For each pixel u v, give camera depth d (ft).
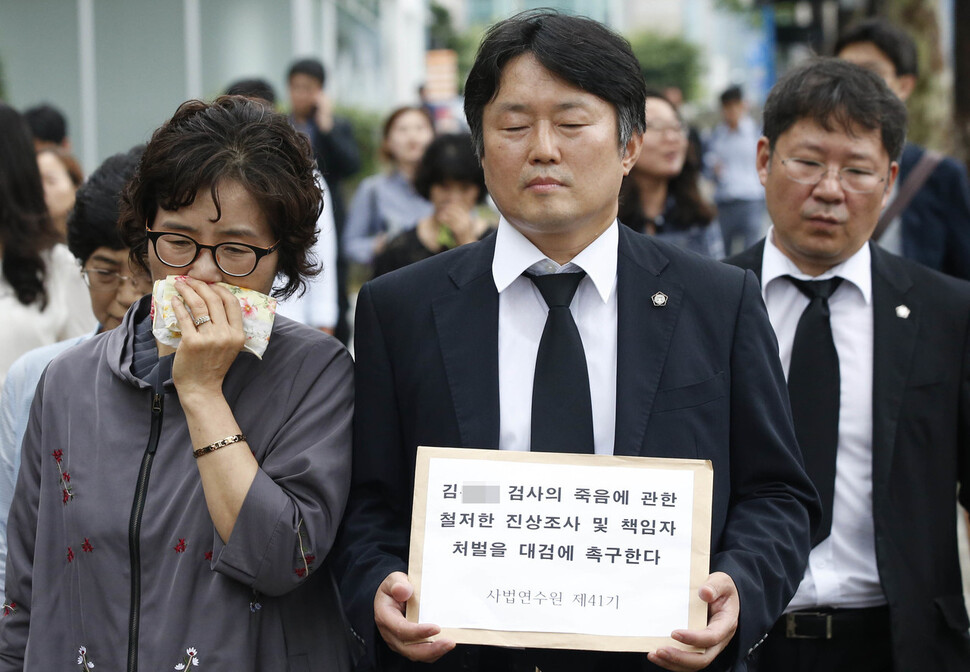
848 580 10.00
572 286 8.44
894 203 14.96
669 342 8.38
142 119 55.36
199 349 7.77
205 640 7.73
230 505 7.69
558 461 7.90
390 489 8.59
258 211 8.10
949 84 32.58
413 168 25.80
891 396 10.07
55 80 55.16
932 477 10.10
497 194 8.23
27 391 9.81
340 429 8.39
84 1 54.80
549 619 7.66
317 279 10.27
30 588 8.41
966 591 15.52
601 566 7.75
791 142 10.44
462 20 126.00
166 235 8.05
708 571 7.75
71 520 7.99
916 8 32.78
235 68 56.44
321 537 7.97
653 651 7.55
